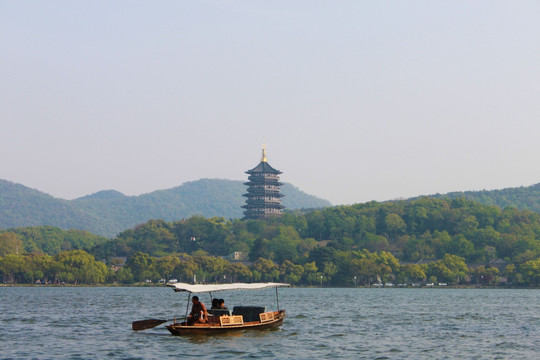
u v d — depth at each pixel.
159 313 152.88
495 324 130.75
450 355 87.25
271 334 103.69
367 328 120.00
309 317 143.50
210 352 85.88
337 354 86.75
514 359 84.50
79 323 124.12
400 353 88.50
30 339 98.50
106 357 82.12
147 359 80.81
